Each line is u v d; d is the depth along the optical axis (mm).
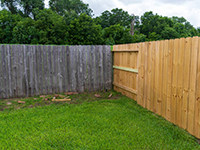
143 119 3643
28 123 3406
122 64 5750
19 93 5461
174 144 2684
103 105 4586
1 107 4480
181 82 3162
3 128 3195
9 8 26344
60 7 28281
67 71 5918
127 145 2662
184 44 3059
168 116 3570
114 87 6465
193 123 2924
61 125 3309
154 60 3988
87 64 6109
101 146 2621
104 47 6273
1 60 5203
